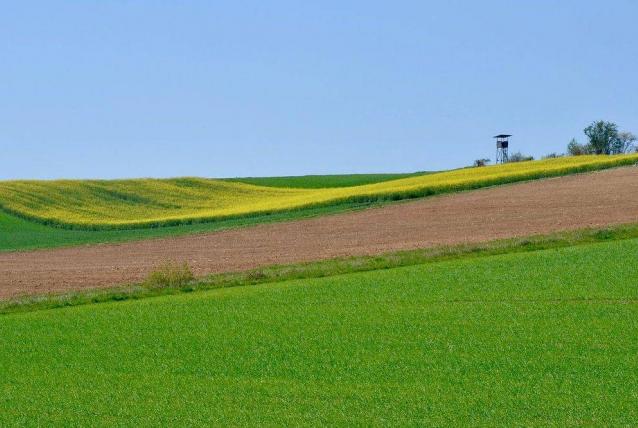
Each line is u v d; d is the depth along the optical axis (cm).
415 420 1939
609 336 2644
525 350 2523
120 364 2644
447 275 3953
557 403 2009
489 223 6378
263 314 3325
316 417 1998
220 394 2239
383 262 4578
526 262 4119
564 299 3259
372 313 3216
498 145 15338
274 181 16362
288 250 5991
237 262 5538
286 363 2536
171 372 2514
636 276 3597
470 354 2522
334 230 6988
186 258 6038
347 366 2462
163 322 3281
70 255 6900
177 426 1989
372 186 11756
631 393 2062
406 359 2506
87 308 3775
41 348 2930
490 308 3175
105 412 2127
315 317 3203
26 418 2097
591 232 4916
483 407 2008
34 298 4209
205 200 11925
